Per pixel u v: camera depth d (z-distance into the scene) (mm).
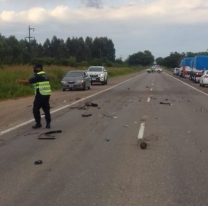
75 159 7730
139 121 13219
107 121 13227
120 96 24438
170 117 14336
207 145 9125
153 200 5328
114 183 6117
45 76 11641
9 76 28766
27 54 79562
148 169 6949
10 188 5891
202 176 6504
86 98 22578
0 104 19359
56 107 17688
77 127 11883
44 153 8289
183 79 58250
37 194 5602
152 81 49875
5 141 9625
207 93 28000
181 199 5371
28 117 14133
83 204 5180
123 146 9000
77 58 157375
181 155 8070
